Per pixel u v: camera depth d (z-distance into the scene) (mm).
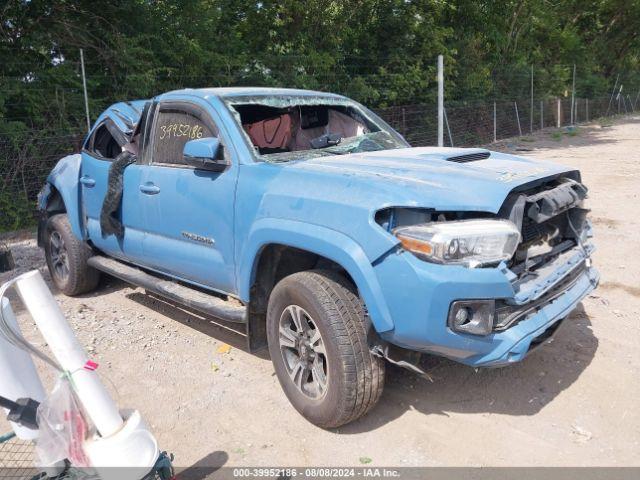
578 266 3865
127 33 11914
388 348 3248
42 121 10305
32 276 2469
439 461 3223
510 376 4082
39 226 6281
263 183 3758
